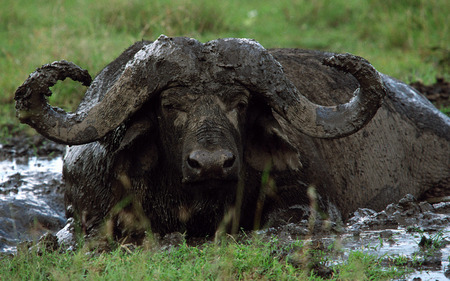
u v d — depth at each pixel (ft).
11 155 77.46
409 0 146.61
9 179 65.82
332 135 43.27
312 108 43.68
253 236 43.75
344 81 61.11
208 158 39.11
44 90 42.22
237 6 172.55
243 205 48.75
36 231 55.57
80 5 145.48
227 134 41.09
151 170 46.37
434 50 115.65
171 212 47.37
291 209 49.75
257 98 44.60
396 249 42.68
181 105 42.11
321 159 54.08
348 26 155.43
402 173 61.46
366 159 58.44
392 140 61.05
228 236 46.09
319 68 61.05
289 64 59.98
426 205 52.11
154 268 38.52
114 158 45.70
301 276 37.22
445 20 133.18
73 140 42.83
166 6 131.44
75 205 50.62
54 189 63.82
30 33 128.88
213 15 139.33
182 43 42.60
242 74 42.34
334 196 53.98
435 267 39.42
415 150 62.64
